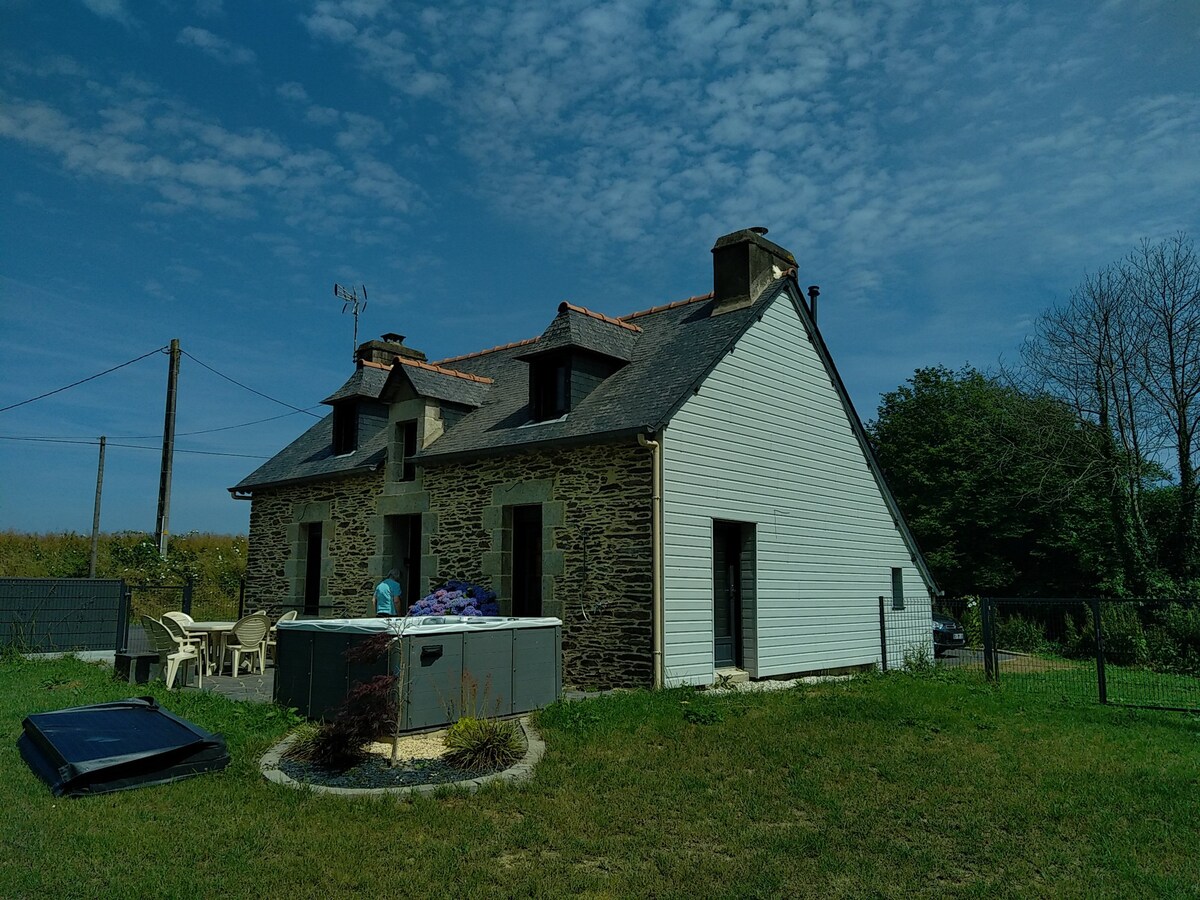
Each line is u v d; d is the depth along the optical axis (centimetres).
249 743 760
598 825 584
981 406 3181
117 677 1130
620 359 1327
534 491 1222
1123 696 1227
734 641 1248
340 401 1653
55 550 2834
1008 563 2927
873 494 1603
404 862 518
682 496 1120
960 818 618
